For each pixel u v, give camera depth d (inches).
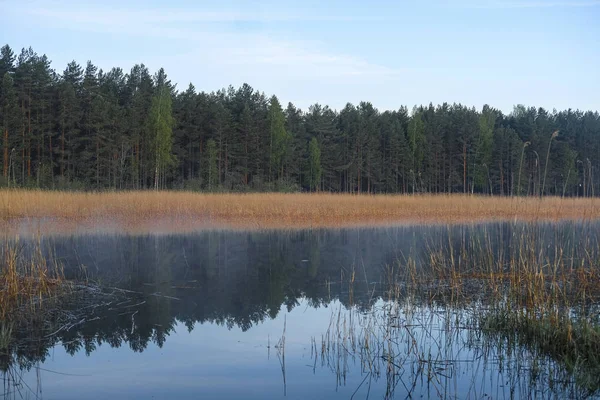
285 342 256.7
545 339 241.9
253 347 248.8
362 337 264.4
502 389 202.4
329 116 2317.9
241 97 2224.4
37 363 227.8
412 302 321.7
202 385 205.3
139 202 930.1
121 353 239.9
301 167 2118.6
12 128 1528.1
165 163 1727.4
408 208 1037.2
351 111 2412.6
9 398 192.7
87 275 402.9
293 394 197.6
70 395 195.9
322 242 601.9
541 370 219.5
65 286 363.3
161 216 853.8
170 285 374.6
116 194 1011.9
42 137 1615.4
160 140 1701.5
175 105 1948.8
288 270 435.5
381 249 552.1
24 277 367.2
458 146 2149.4
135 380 209.9
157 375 215.2
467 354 240.5
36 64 1681.8
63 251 506.0
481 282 381.4
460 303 326.0
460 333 270.7
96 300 331.3
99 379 210.7
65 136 1707.7
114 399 192.4
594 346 224.5
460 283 374.9
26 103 1672.0
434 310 313.3
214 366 225.3
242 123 1963.6
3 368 222.1
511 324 267.7
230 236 644.1
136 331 270.8
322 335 265.4
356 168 2140.7
